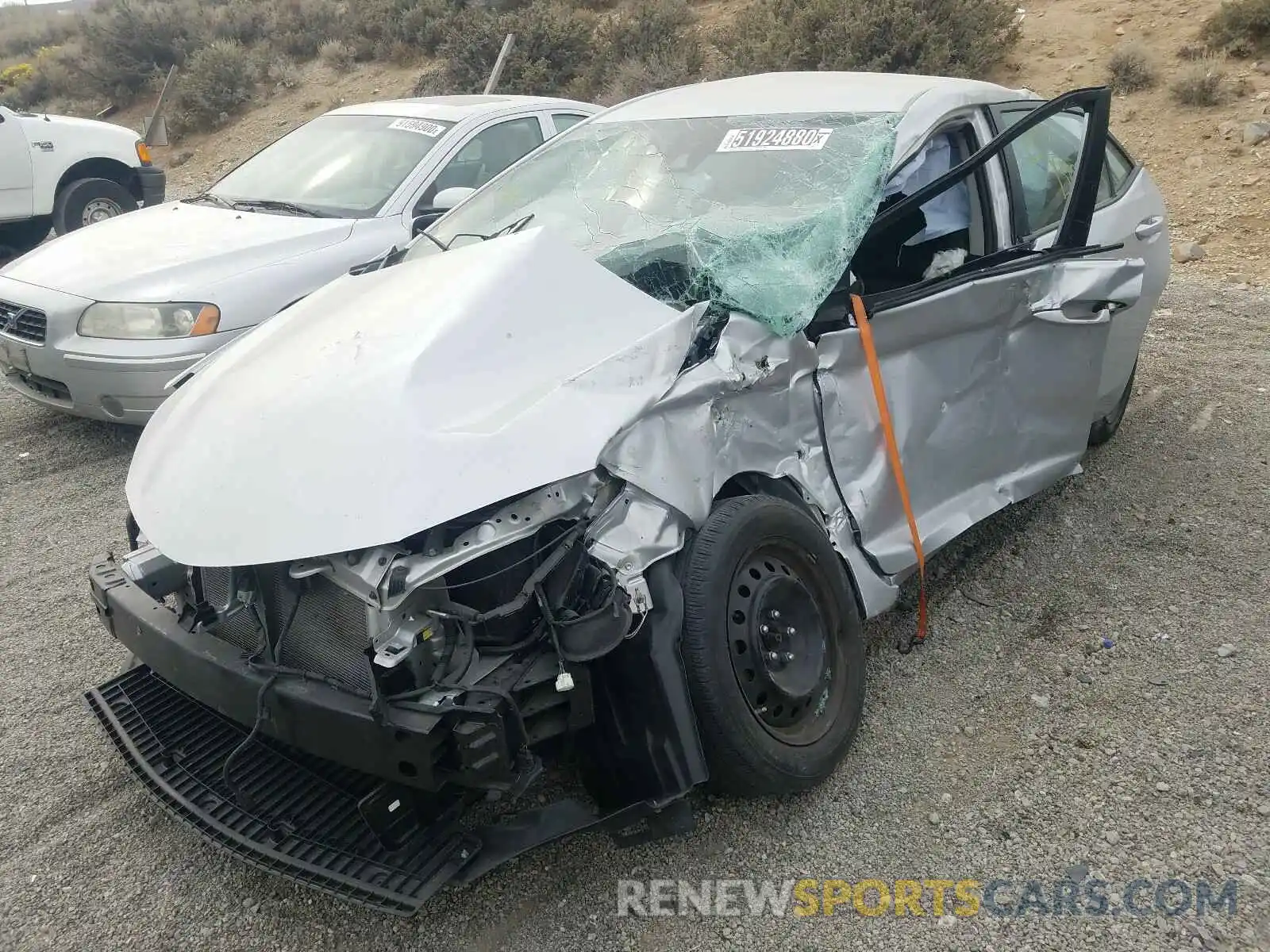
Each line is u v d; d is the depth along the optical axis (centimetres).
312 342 279
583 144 399
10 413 642
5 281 571
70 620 395
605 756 245
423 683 226
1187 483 464
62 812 291
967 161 320
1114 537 420
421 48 1953
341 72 2011
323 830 239
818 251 295
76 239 609
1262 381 591
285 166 683
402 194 621
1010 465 374
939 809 277
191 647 253
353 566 220
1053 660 340
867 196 308
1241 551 400
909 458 324
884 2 1323
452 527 226
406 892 220
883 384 315
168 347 516
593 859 265
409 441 228
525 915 248
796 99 374
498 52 1681
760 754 252
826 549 290
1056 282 368
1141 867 253
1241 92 1162
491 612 226
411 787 223
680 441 253
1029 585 390
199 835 278
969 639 356
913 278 354
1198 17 1329
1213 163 1063
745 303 276
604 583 238
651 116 397
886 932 239
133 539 284
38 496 514
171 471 256
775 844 267
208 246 566
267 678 237
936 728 310
